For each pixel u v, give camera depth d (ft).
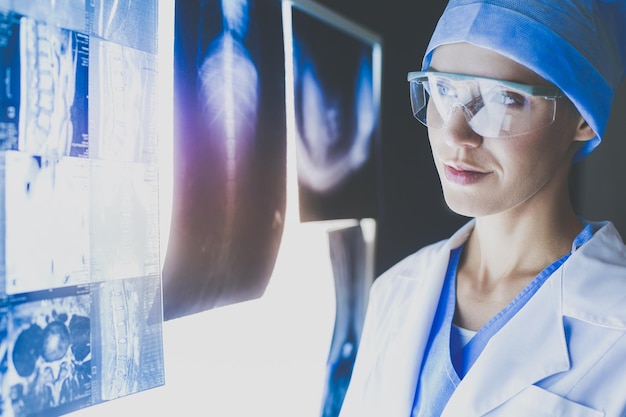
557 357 2.18
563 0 2.17
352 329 4.05
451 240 2.89
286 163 3.23
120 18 2.16
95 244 2.06
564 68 2.08
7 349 1.79
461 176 2.18
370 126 4.26
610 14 2.39
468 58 2.17
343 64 3.86
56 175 1.94
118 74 2.15
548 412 2.10
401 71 4.73
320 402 3.62
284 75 3.21
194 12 2.54
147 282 2.25
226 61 2.73
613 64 2.41
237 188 2.82
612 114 5.35
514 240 2.46
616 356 2.10
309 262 3.49
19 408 1.82
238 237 2.84
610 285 2.25
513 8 2.13
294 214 3.32
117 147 2.15
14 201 1.81
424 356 2.60
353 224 4.04
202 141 2.59
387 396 2.63
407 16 4.78
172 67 2.43
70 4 1.98
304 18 3.41
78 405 1.99
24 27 1.83
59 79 1.94
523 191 2.15
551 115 2.09
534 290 2.39
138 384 2.20
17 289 1.82
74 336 1.99
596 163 5.46
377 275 4.47
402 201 4.83
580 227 2.55
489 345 2.28
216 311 2.71
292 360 3.32
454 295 2.68
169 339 2.43
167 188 2.41
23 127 1.83
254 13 2.95
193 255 2.54
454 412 2.26
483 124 2.07
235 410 2.83
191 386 2.55
